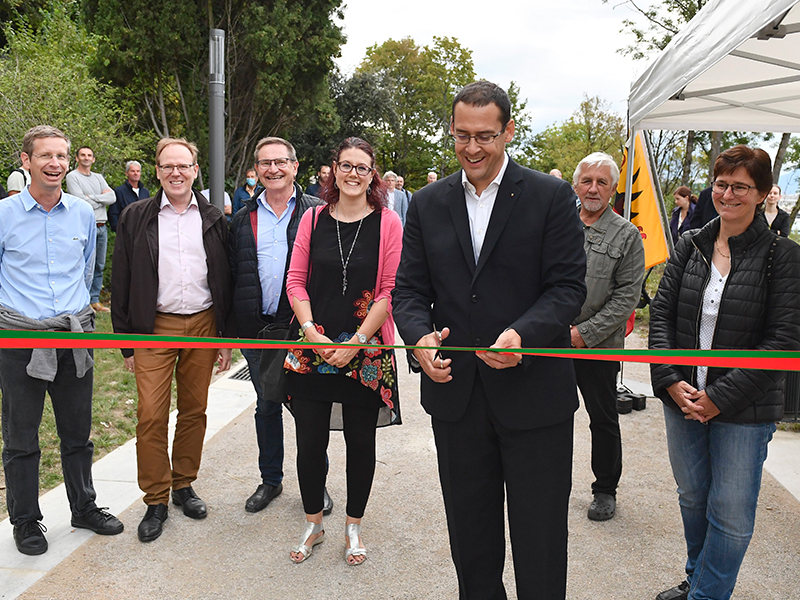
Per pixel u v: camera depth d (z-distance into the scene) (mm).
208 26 18359
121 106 16672
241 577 2938
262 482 3785
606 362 3365
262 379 3182
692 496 2564
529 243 2102
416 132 49688
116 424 4855
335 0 19906
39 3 16484
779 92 4371
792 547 3197
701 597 2441
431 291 2318
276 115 20672
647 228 5914
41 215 3070
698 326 2451
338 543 3252
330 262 2992
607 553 3141
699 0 18406
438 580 2922
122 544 3211
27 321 3004
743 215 2328
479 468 2227
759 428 2311
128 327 3387
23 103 9547
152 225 3373
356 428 3033
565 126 45906
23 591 2797
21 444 3061
